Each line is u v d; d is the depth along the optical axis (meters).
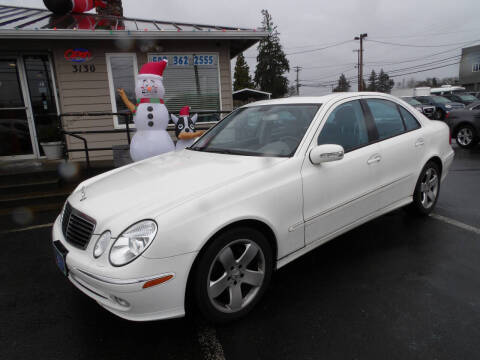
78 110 7.62
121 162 6.41
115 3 9.22
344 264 3.20
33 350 2.24
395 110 3.79
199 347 2.21
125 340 2.31
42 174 6.00
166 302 2.08
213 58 8.34
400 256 3.29
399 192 3.64
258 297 2.53
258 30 7.70
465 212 4.42
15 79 7.34
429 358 2.02
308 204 2.73
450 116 10.70
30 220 4.91
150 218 2.08
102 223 2.19
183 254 2.08
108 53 7.59
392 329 2.29
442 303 2.54
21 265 3.52
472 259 3.19
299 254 2.77
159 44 7.86
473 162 8.04
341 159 2.91
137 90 5.37
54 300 2.85
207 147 3.46
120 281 1.96
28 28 6.48
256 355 2.11
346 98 3.32
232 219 2.26
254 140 3.22
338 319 2.42
